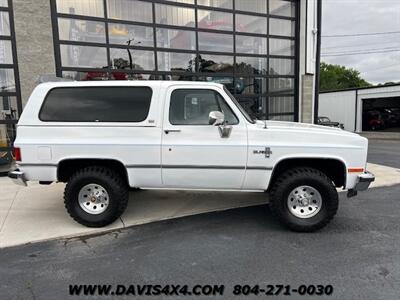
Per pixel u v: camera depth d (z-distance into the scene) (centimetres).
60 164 422
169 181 420
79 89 422
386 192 602
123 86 419
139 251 362
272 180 420
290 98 1098
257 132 404
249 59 1011
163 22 881
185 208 505
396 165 911
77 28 783
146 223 447
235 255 348
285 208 406
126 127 412
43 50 746
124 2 830
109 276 309
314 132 403
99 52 812
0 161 736
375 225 432
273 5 1031
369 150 1330
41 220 457
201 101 414
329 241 381
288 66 1084
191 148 407
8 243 385
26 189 617
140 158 413
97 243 385
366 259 336
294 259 337
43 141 416
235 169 408
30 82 741
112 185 417
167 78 895
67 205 425
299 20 1063
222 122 396
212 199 548
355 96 2691
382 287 284
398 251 354
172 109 413
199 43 932
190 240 390
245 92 1016
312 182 398
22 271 321
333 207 399
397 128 2872
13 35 720
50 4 744
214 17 947
